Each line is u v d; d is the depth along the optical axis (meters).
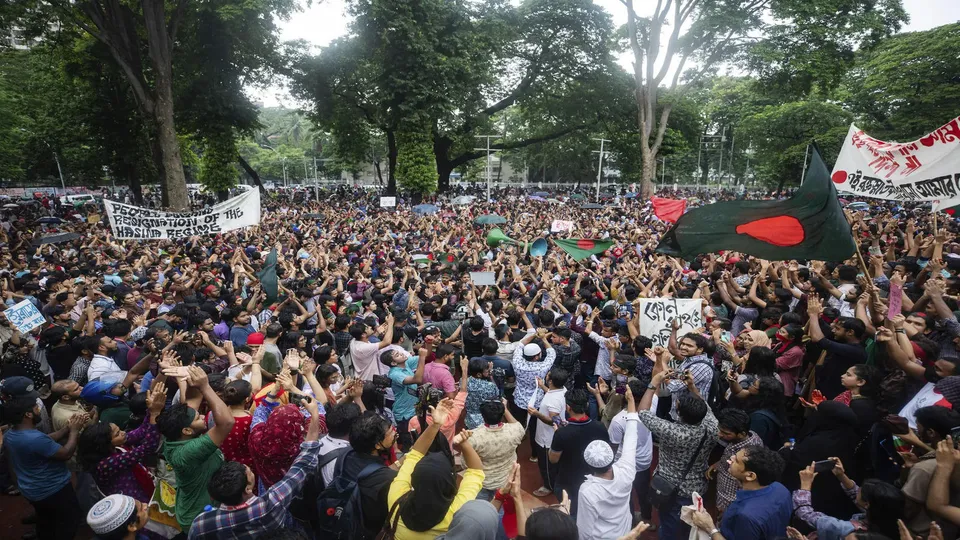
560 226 19.36
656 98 46.19
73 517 4.96
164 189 31.89
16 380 4.86
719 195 55.91
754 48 37.28
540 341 7.18
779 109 52.84
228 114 33.72
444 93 38.91
